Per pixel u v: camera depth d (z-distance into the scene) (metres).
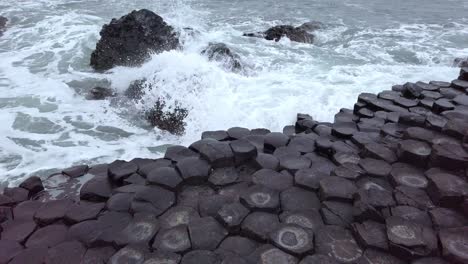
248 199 4.16
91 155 6.10
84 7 15.35
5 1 15.97
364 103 6.68
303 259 3.39
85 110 7.58
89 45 10.84
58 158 5.99
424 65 9.67
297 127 6.33
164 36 9.90
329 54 10.38
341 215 3.96
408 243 3.41
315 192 4.40
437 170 4.49
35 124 6.96
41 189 4.93
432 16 14.39
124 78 8.59
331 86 7.79
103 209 4.36
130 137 6.77
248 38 11.72
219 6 16.22
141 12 9.99
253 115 6.80
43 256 3.70
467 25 13.05
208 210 4.17
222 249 3.62
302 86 7.73
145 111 7.45
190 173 4.64
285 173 4.77
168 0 16.88
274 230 3.73
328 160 5.16
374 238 3.57
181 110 7.08
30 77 8.97
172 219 4.07
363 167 4.68
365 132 5.67
